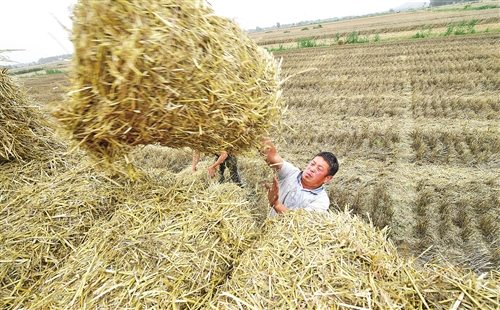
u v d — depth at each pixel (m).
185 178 2.35
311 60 17.78
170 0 1.32
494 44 16.36
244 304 1.27
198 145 1.62
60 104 1.37
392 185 4.41
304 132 6.61
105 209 2.03
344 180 4.60
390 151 5.57
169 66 1.28
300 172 2.29
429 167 4.86
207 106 1.41
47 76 27.53
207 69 1.37
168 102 1.34
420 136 5.95
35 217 1.97
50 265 1.77
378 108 7.93
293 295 1.25
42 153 2.66
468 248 3.17
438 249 3.17
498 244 3.17
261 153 2.18
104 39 1.22
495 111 7.01
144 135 1.46
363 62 15.51
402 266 1.36
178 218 1.85
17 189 2.29
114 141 1.45
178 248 1.65
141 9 1.24
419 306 1.19
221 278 1.62
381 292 1.23
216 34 1.43
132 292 1.47
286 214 1.78
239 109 1.53
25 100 2.71
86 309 1.41
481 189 4.13
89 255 1.68
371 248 1.46
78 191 2.14
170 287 1.50
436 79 10.26
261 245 1.61
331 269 1.33
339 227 1.56
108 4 1.21
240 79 1.51
